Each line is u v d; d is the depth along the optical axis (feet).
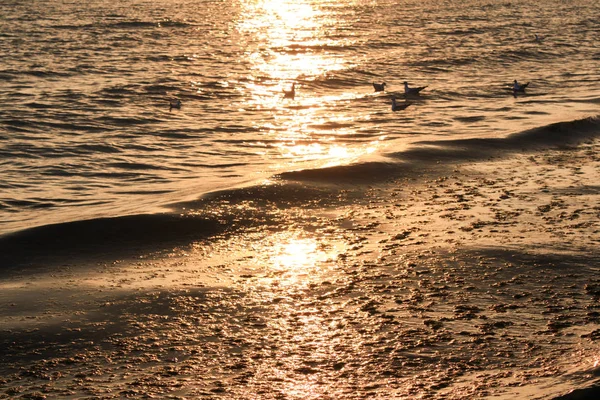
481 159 86.69
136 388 39.96
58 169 90.12
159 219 65.31
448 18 280.72
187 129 111.96
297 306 49.26
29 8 298.35
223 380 40.65
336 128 112.78
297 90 146.72
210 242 61.31
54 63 168.14
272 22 272.92
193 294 51.19
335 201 71.10
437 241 60.23
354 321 46.93
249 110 127.03
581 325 45.80
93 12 288.51
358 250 59.00
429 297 50.06
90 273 55.36
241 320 47.47
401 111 123.44
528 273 53.57
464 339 44.24
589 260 55.83
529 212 67.56
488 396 37.68
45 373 41.68
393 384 39.73
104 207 73.41
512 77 158.30
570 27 251.60
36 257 58.23
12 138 104.73
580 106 123.03
